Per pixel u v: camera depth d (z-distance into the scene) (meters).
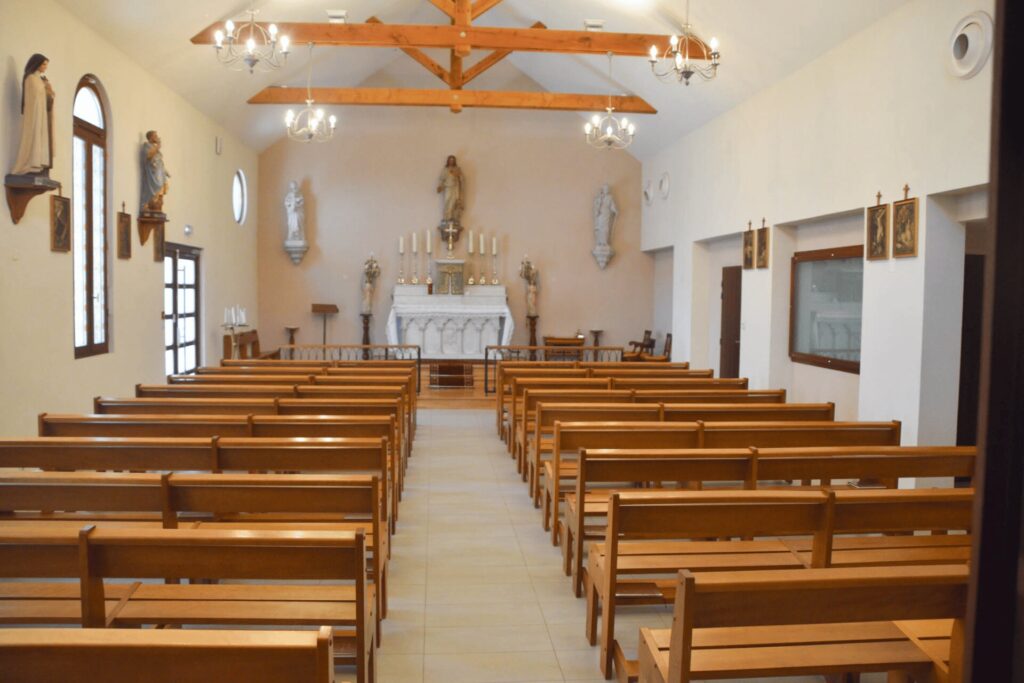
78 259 8.04
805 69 9.08
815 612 2.15
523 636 3.81
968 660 1.27
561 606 4.18
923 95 6.86
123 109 8.96
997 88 1.21
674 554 3.53
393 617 4.02
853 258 8.57
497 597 4.30
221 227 13.22
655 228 15.53
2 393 6.39
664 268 16.17
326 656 1.74
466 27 10.05
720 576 2.14
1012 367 1.23
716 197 12.05
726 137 11.62
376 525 3.28
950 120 6.51
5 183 6.36
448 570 4.72
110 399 5.74
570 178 16.56
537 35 10.13
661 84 12.05
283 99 12.96
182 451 4.00
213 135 12.70
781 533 3.02
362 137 16.14
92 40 8.09
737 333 12.21
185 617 2.78
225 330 13.33
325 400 5.82
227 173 13.59
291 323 16.11
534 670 3.46
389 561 4.86
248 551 2.42
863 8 7.53
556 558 4.95
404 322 15.25
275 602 2.92
